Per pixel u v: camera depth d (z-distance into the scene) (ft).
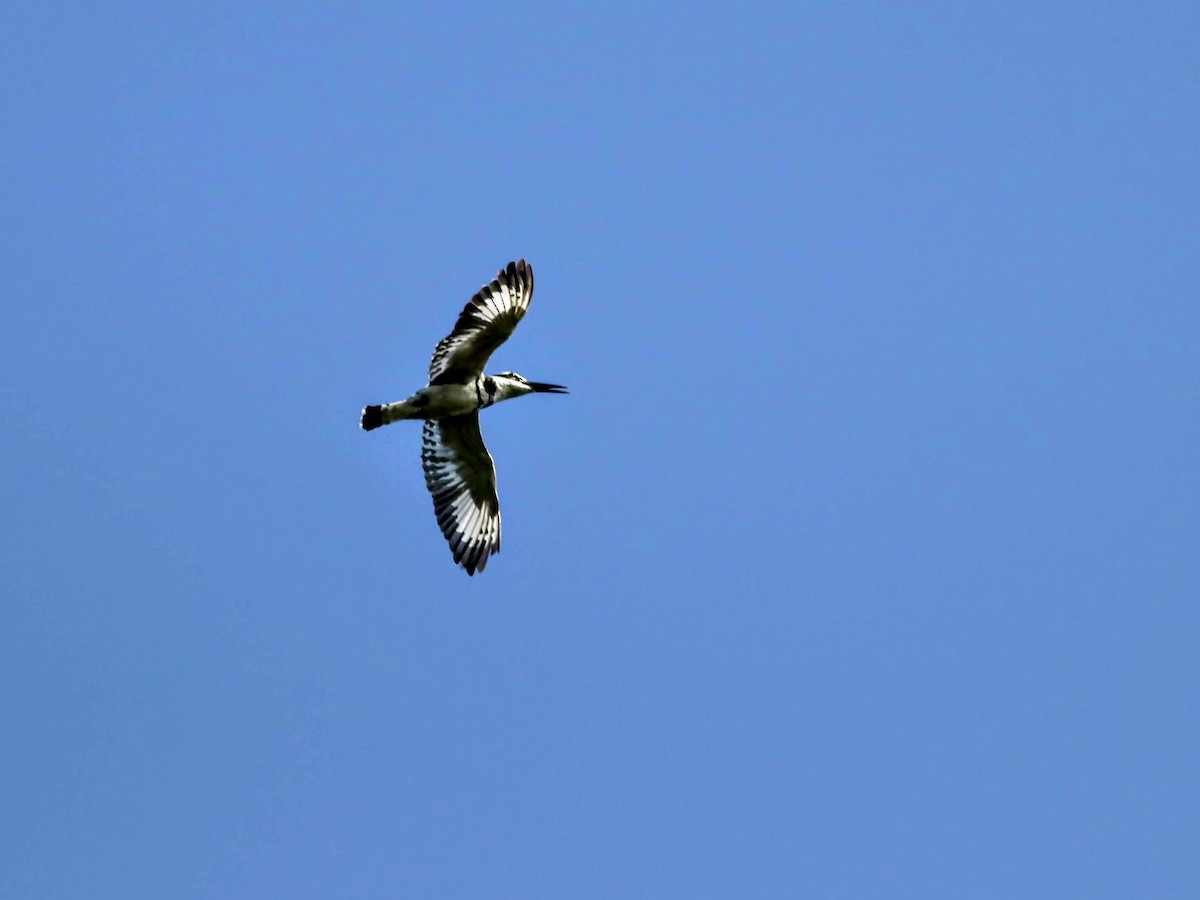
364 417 72.43
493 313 70.18
